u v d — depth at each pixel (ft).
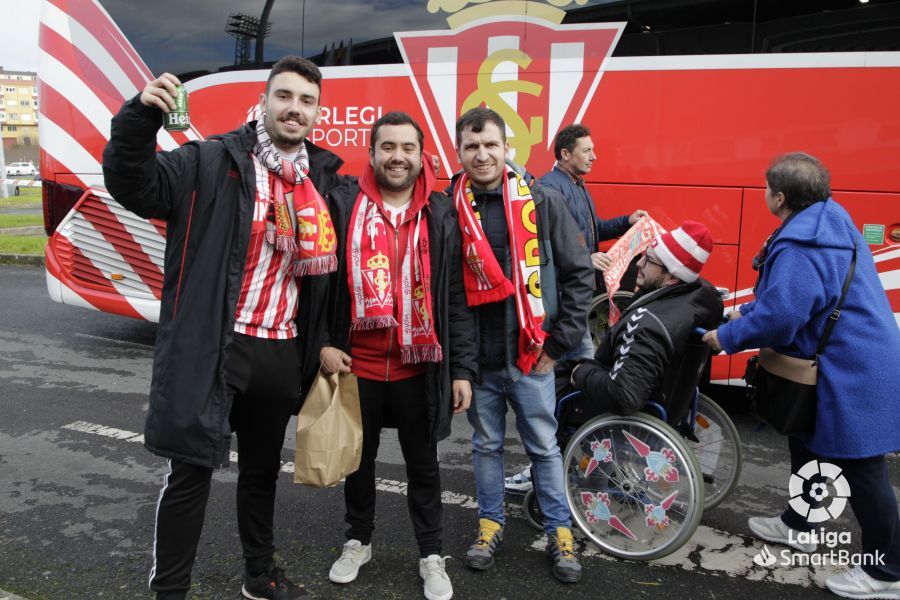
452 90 17.13
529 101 16.51
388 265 8.60
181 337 7.34
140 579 9.68
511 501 12.30
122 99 20.62
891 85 14.12
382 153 8.44
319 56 18.42
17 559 10.16
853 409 8.85
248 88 19.45
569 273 9.48
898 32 14.05
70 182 21.25
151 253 20.75
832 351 9.00
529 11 16.39
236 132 7.88
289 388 8.19
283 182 7.93
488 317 9.58
